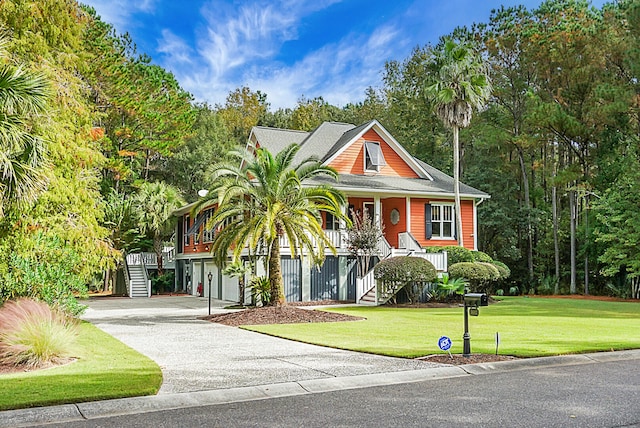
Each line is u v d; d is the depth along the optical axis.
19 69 10.75
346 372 8.22
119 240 33.16
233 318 16.56
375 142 28.67
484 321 16.05
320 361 9.24
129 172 37.31
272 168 17.03
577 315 18.11
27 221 14.44
